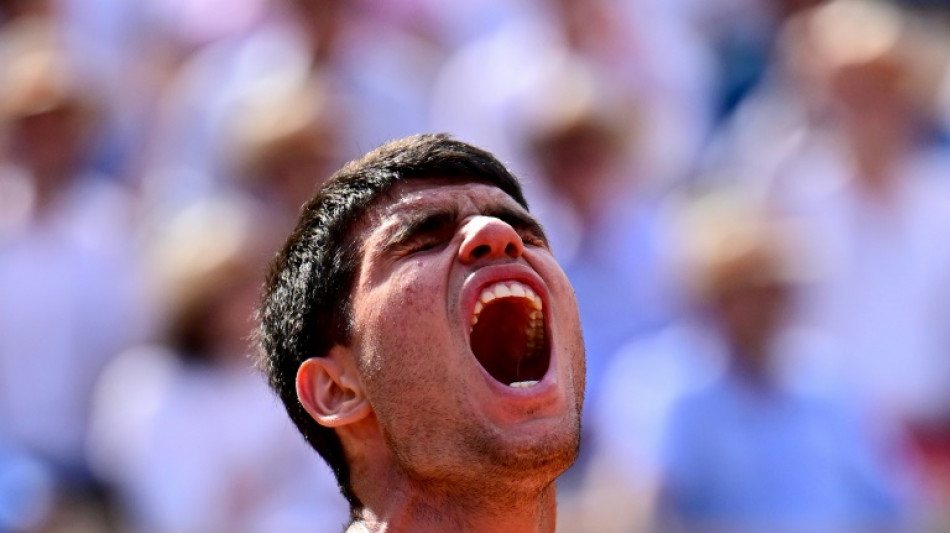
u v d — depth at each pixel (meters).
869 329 21.81
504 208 9.50
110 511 20.14
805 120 23.66
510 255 9.22
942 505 19.45
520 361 9.81
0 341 21.44
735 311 18.67
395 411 9.06
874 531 18.45
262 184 20.64
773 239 19.27
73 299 21.61
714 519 17.94
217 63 24.59
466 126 24.05
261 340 10.11
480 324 9.78
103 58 25.86
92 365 21.59
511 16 25.30
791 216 22.42
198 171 23.66
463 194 9.43
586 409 20.31
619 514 18.50
